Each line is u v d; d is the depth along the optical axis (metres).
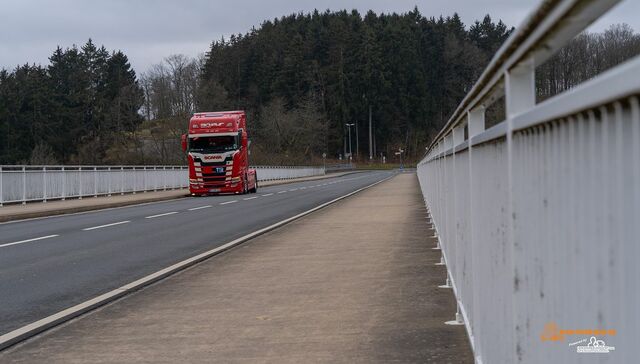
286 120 127.00
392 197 30.48
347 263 10.66
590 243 1.94
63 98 109.38
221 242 14.40
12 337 6.44
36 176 28.00
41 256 12.43
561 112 2.08
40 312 7.71
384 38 148.12
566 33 2.15
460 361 5.22
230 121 36.72
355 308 7.30
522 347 2.93
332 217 20.11
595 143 1.88
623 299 1.70
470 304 5.12
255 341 6.14
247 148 40.06
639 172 1.56
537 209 2.58
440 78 151.88
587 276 1.98
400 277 9.11
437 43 151.88
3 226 19.34
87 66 120.31
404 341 5.89
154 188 41.66
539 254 2.56
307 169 106.50
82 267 11.08
